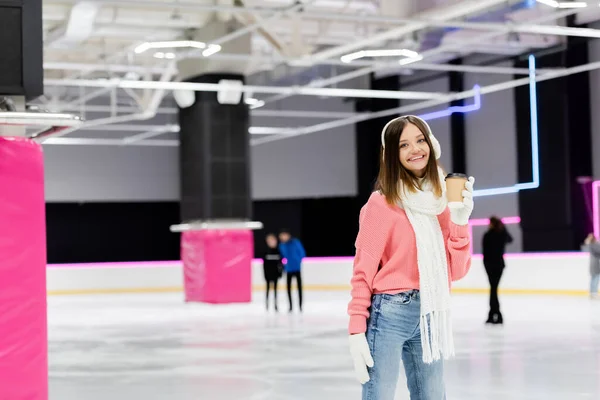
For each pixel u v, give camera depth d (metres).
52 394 7.75
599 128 22.16
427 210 3.21
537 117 23.05
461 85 25.48
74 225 30.91
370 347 3.21
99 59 22.38
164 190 30.84
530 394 7.15
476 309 16.70
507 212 24.86
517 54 22.66
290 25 19.17
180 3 13.19
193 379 8.48
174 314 17.52
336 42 20.17
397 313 3.19
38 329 5.33
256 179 30.81
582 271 19.91
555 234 22.83
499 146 24.83
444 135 26.36
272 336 12.59
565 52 22.20
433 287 3.17
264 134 30.55
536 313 15.47
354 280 3.23
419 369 3.30
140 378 8.63
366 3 18.05
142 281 27.73
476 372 8.42
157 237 31.81
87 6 14.73
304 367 9.17
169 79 20.92
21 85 4.88
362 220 3.26
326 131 29.48
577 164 22.53
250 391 7.66
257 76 26.08
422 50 22.22
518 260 21.41
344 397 7.26
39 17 4.93
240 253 20.17
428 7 14.99
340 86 27.73
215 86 18.42
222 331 13.54
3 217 5.18
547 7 17.66
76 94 26.12
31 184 5.30
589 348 10.28
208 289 20.11
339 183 29.25
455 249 3.24
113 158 30.25
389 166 3.24
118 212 31.39
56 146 29.59
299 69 24.62
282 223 31.14
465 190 3.16
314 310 17.91
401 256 3.20
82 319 16.66
